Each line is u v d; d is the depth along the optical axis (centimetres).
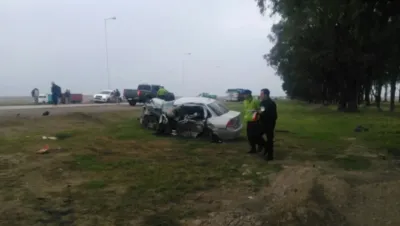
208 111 1373
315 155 1107
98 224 540
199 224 540
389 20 1281
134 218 567
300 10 1260
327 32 2834
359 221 569
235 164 966
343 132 1697
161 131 1453
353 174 858
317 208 576
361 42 1391
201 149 1175
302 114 2994
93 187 729
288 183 726
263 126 1019
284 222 535
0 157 981
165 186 743
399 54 1878
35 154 1025
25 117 1788
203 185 758
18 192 689
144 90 3244
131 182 771
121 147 1172
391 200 630
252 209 612
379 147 1258
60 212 588
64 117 1886
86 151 1083
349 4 1130
